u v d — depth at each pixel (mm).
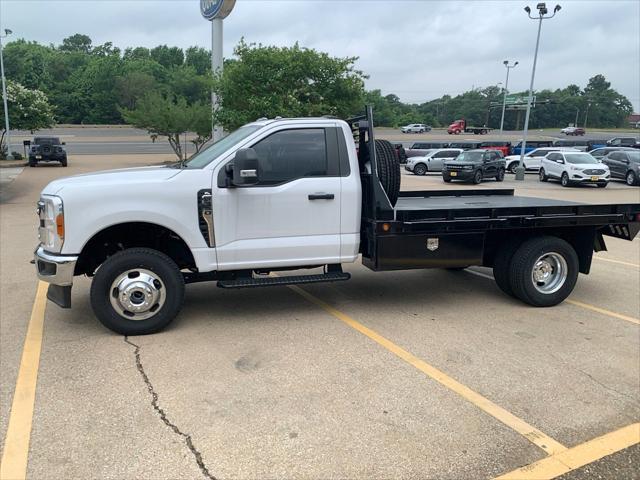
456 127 84688
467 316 5707
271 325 5340
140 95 98062
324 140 5289
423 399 3822
